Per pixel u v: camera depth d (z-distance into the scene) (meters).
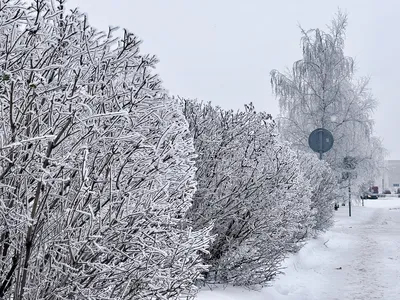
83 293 3.60
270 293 8.60
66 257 3.73
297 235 12.69
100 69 3.87
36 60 3.64
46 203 3.59
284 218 9.06
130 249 3.84
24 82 3.48
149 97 4.07
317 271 12.00
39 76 3.32
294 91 30.97
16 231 3.57
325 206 18.47
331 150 30.27
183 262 4.23
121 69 4.07
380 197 93.50
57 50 3.61
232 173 8.08
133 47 4.00
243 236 8.18
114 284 3.86
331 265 13.03
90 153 3.78
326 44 30.98
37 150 3.56
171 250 4.18
